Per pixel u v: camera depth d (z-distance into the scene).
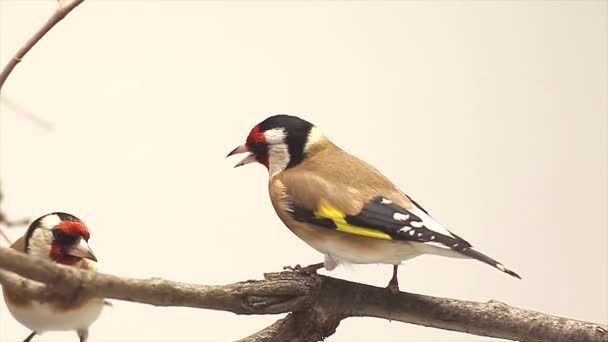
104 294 3.76
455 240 4.74
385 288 5.03
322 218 5.11
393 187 5.25
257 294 4.57
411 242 4.85
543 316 5.02
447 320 5.01
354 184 5.20
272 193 5.38
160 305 4.02
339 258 5.18
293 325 4.95
